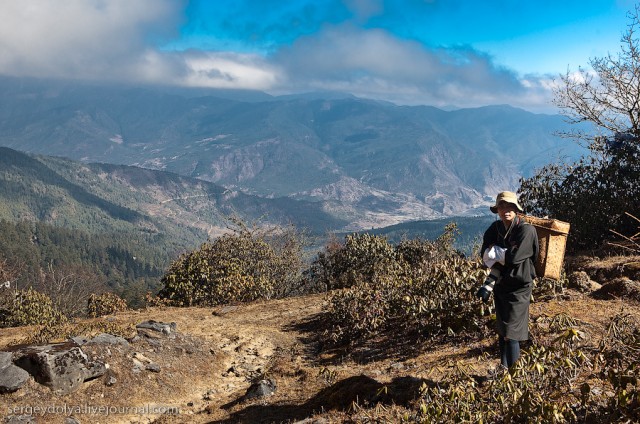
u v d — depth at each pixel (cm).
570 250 1223
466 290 726
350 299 1030
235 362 977
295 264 2147
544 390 420
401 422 440
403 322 912
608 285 740
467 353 638
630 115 1352
